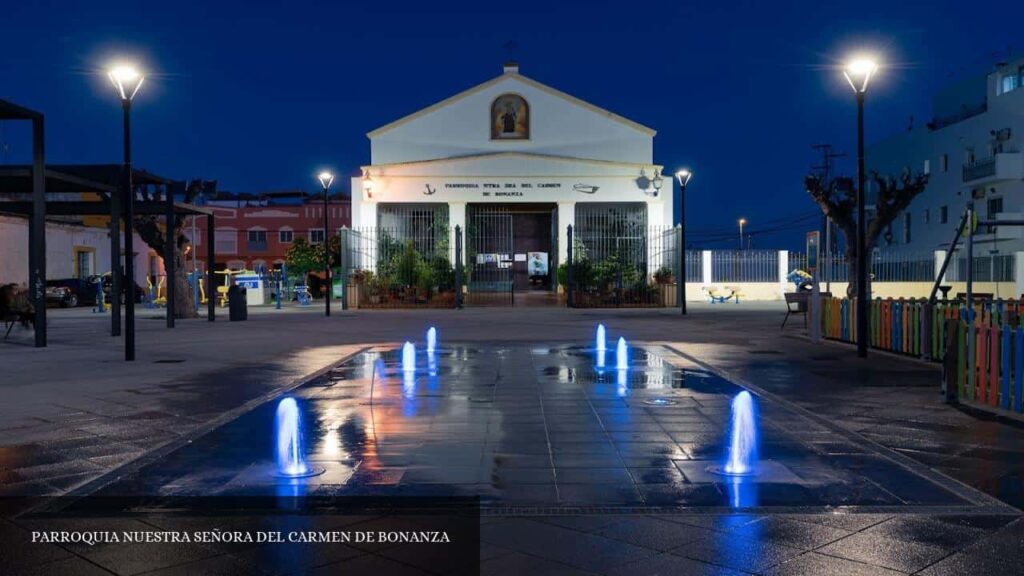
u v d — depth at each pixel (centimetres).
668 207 3847
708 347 1664
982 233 4091
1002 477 645
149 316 2867
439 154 3909
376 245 3634
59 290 3762
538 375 1241
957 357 988
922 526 526
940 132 4834
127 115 1491
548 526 528
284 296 4441
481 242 3944
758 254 3972
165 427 853
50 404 993
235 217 6412
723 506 568
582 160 3781
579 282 3369
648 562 465
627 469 670
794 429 827
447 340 1839
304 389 1106
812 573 448
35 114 1683
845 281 3828
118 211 2041
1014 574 446
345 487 618
